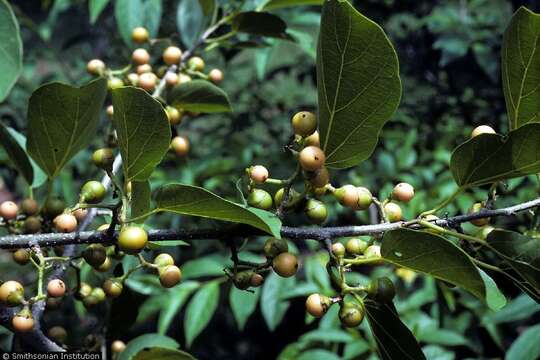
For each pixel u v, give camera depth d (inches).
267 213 16.2
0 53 19.2
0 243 17.0
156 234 17.2
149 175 16.9
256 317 59.0
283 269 17.0
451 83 50.3
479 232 17.5
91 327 24.1
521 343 25.3
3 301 17.5
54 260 18.2
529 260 16.1
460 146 16.6
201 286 33.1
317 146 17.2
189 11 33.4
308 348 32.7
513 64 16.8
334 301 17.1
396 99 16.3
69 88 18.1
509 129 17.3
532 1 46.6
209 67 59.7
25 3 66.6
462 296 32.4
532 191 34.0
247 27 25.7
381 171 39.7
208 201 16.0
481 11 49.9
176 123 23.4
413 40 55.8
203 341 59.4
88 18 64.5
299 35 30.1
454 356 31.2
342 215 40.7
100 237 17.2
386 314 17.3
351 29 15.8
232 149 46.9
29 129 18.8
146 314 32.2
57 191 40.0
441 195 36.1
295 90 66.2
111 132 23.3
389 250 16.2
